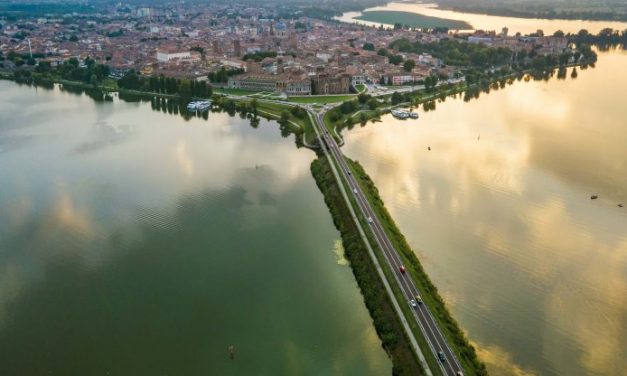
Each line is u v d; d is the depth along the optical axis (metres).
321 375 158.62
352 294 196.50
